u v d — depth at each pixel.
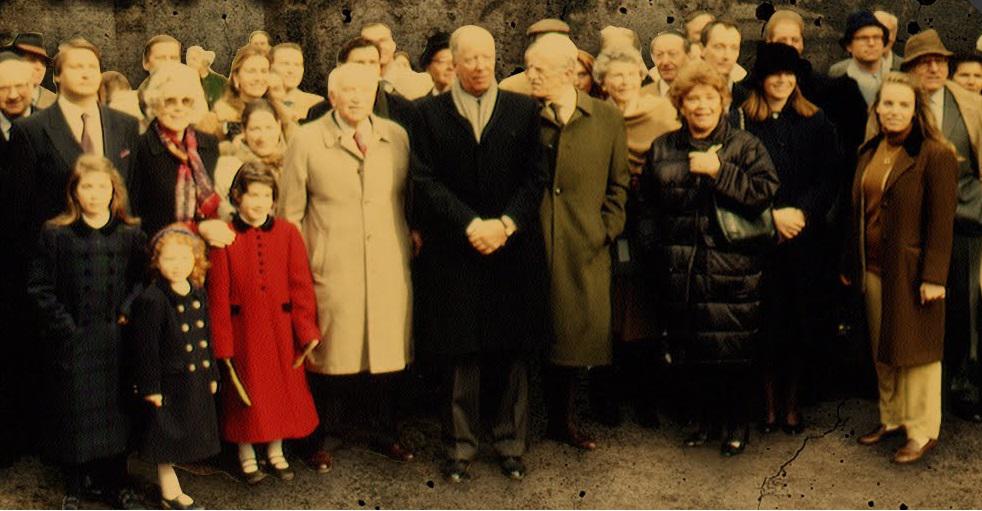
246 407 4.97
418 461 5.41
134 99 5.89
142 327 4.71
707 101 5.13
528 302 5.13
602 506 5.19
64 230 4.71
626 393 5.82
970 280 5.79
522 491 5.23
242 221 5.01
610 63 5.54
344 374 5.33
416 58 7.12
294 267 5.06
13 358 5.24
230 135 5.49
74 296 4.71
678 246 5.17
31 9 6.97
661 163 5.21
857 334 5.98
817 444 5.59
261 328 4.98
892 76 5.28
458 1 7.11
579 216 5.25
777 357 5.59
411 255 5.32
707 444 5.54
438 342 5.09
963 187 5.73
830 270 5.84
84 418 4.71
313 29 7.12
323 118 5.22
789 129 5.44
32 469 5.24
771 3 6.98
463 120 5.07
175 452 4.74
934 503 5.25
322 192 5.14
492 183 5.06
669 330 5.25
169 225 4.95
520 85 5.78
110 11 7.06
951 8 6.93
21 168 4.98
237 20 7.15
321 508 5.09
